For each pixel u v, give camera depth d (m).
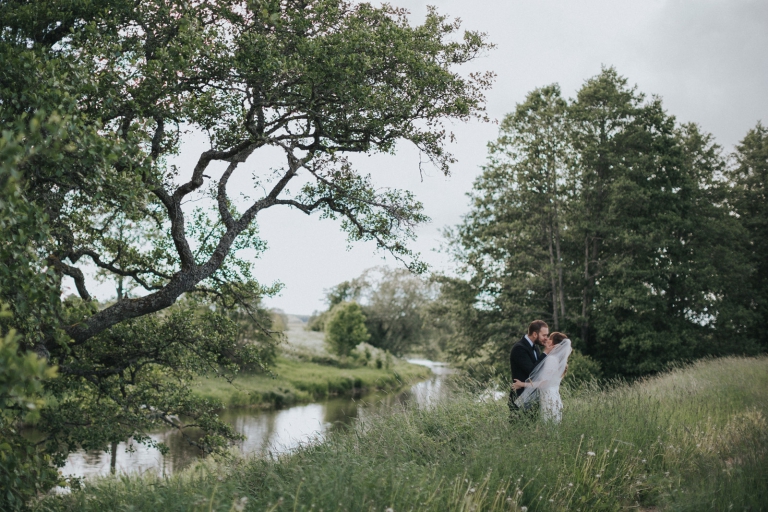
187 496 4.83
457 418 7.57
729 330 31.39
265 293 13.04
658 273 28.23
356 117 10.41
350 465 5.24
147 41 9.38
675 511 4.93
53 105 6.64
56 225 9.23
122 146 7.02
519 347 8.21
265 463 6.08
